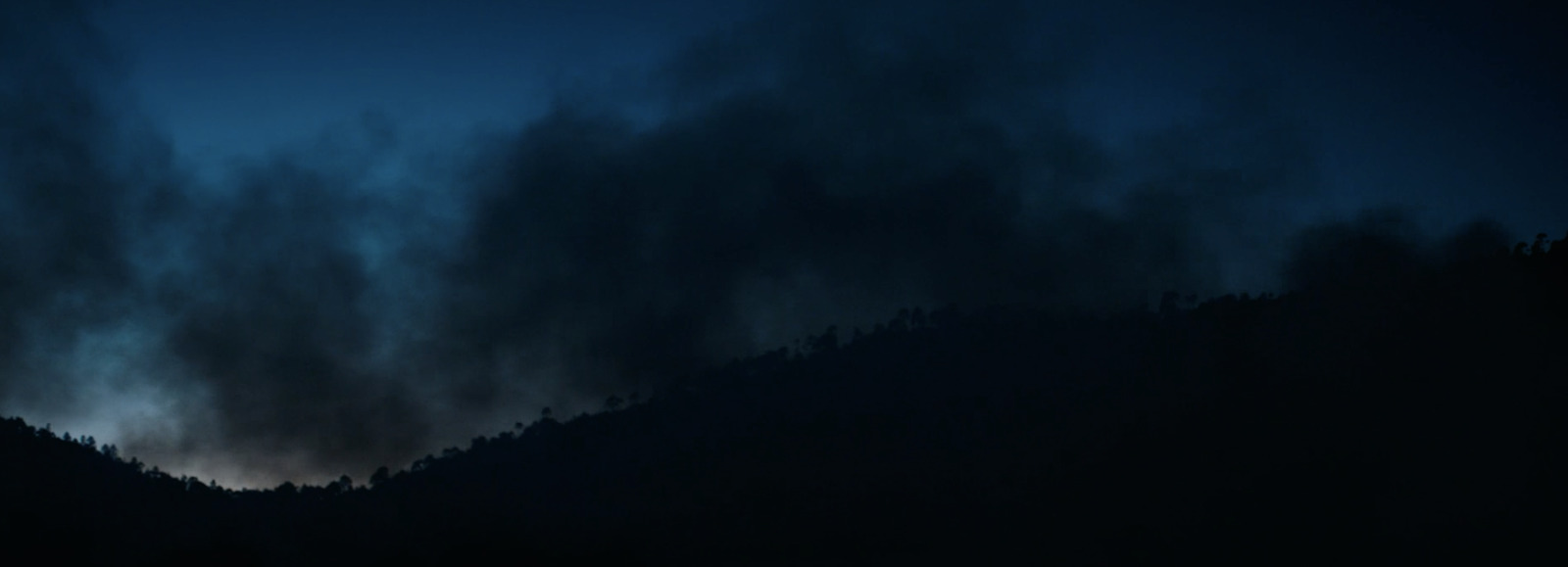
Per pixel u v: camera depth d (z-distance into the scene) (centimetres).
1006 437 10300
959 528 8488
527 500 11062
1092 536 7750
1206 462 8362
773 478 10612
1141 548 7312
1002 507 8712
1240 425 8800
